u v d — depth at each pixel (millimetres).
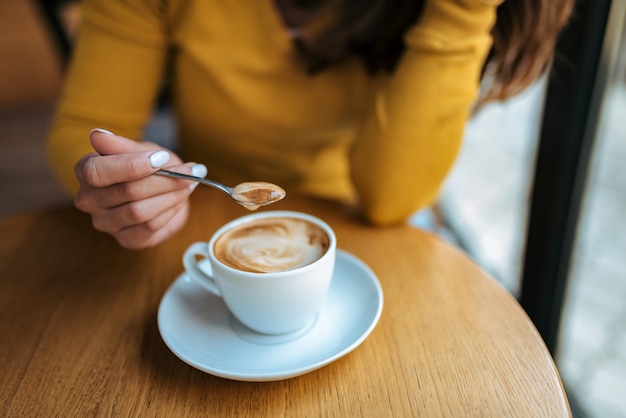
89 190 496
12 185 1764
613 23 597
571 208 700
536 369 429
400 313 491
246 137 771
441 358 443
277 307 432
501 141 1711
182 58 738
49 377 438
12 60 2436
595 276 1162
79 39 705
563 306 767
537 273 749
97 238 611
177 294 497
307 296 436
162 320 460
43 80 2533
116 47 684
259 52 718
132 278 545
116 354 458
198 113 765
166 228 525
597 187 1410
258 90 739
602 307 1081
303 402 411
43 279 549
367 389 419
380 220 624
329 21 683
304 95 742
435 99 599
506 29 624
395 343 459
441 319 482
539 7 585
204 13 701
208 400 415
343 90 743
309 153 789
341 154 814
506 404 403
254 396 417
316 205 664
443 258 563
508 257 1189
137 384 429
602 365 944
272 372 407
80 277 550
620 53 645
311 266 427
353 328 456
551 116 663
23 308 512
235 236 479
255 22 704
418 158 611
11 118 2379
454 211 1381
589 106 641
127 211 484
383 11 663
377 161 617
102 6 677
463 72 600
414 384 421
